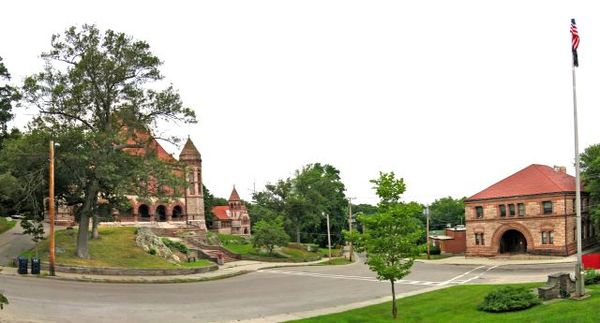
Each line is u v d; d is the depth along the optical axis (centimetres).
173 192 4872
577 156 2564
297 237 9531
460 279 4344
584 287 2569
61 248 4312
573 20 2684
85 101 4128
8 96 5472
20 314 2173
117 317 2342
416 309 2711
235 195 11575
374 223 2486
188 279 4209
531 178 6438
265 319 2491
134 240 5253
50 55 4066
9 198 4138
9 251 4181
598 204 5975
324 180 10456
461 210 14912
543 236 6078
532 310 2225
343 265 6625
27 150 3825
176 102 4366
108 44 4194
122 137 4288
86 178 4138
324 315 2586
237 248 7750
